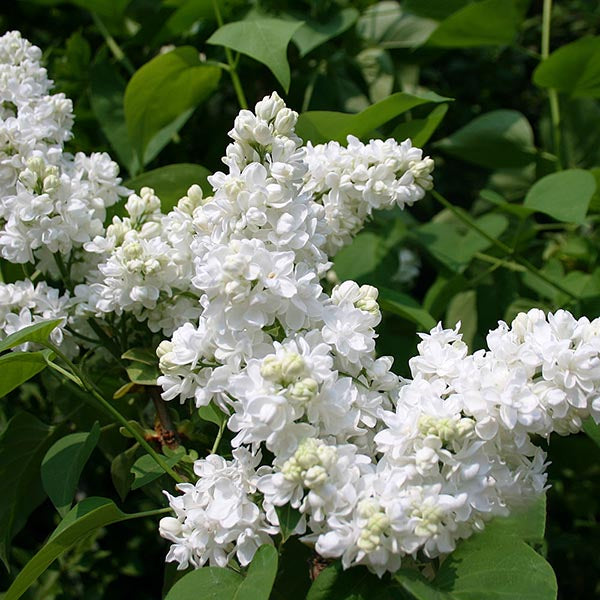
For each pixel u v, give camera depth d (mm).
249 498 430
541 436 458
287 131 458
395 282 793
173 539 444
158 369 549
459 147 877
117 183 585
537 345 425
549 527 854
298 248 438
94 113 785
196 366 453
